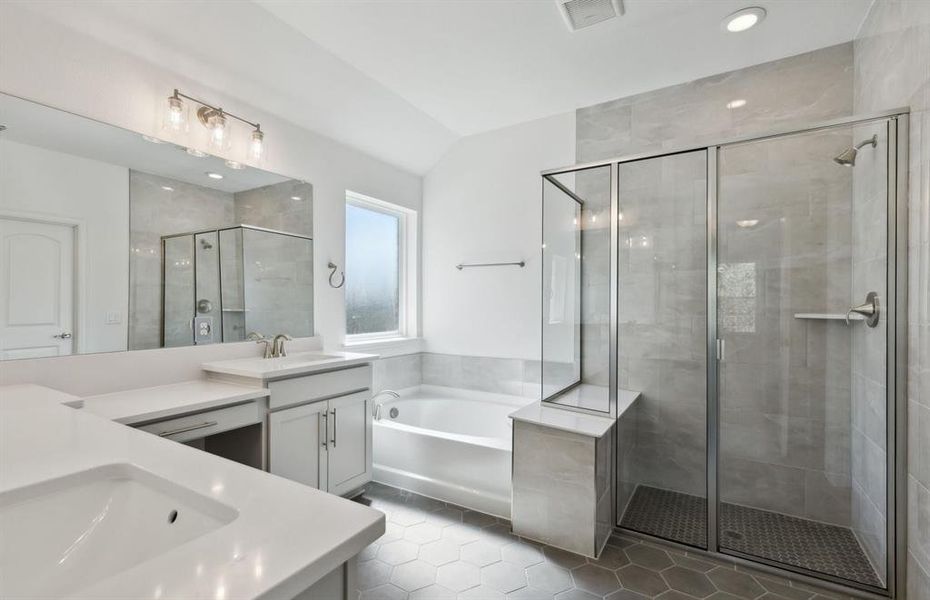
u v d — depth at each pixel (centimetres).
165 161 210
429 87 278
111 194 191
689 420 253
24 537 70
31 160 168
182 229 216
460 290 360
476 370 352
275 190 263
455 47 236
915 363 163
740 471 239
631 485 254
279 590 46
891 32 182
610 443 220
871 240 195
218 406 176
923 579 155
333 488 231
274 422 200
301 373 213
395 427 271
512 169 336
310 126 283
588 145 304
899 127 171
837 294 219
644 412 265
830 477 221
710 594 174
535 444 213
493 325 345
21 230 166
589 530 199
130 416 150
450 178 365
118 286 193
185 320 217
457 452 247
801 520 227
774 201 229
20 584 67
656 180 252
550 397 256
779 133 207
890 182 175
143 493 78
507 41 230
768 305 232
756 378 236
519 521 215
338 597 58
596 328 241
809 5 200
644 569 190
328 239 298
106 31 185
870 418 195
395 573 185
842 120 187
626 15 208
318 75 251
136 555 72
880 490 183
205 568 48
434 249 375
